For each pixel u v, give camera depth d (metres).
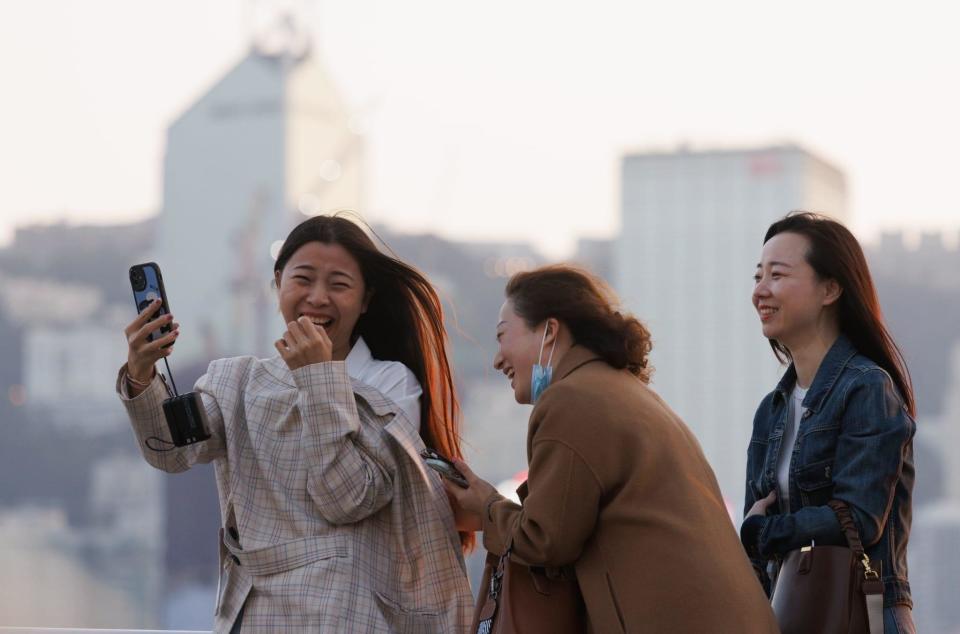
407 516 6.71
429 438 7.32
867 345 6.66
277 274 7.11
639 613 5.84
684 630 5.78
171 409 6.39
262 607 6.43
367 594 6.43
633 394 6.18
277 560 6.43
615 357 6.28
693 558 5.86
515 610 6.09
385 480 6.61
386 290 7.19
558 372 6.33
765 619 5.93
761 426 7.02
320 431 6.35
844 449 6.33
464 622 6.68
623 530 5.95
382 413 6.77
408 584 6.63
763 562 6.71
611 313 6.43
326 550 6.42
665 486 6.00
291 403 6.63
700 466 6.22
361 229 7.15
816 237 6.67
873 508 6.16
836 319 6.71
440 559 6.68
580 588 6.11
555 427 6.05
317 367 6.38
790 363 6.97
